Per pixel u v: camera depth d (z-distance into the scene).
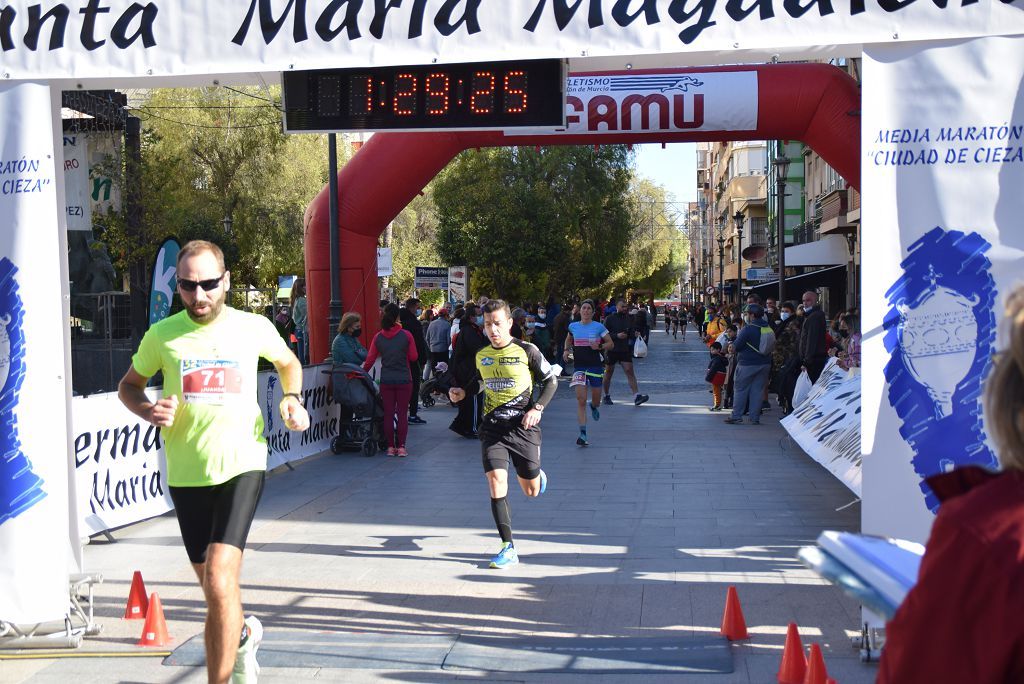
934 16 4.88
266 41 5.53
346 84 6.38
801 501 9.06
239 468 4.27
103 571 7.08
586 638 5.32
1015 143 4.82
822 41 5.02
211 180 33.91
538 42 5.34
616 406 18.33
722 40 5.14
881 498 4.98
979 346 4.86
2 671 5.05
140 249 22.61
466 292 28.39
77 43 5.57
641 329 35.50
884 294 4.97
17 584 5.43
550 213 38.38
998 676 1.63
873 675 4.71
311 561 7.20
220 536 4.11
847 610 5.74
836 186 30.59
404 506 9.27
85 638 5.54
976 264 4.86
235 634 4.03
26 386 5.49
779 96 13.09
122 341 21.05
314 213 15.17
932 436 4.91
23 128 5.55
